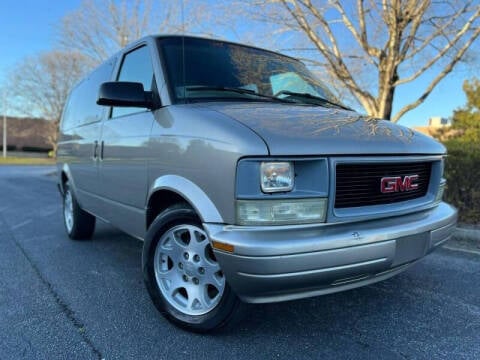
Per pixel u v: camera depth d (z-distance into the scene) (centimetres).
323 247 219
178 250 278
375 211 244
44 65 3688
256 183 219
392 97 766
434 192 295
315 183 226
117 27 1930
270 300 227
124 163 338
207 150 239
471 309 312
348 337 268
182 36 351
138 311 309
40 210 798
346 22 758
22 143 6044
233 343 260
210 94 308
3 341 265
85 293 345
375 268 238
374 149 243
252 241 214
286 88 364
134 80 359
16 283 368
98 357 246
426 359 243
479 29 663
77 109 505
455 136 1346
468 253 459
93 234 554
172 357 245
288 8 720
